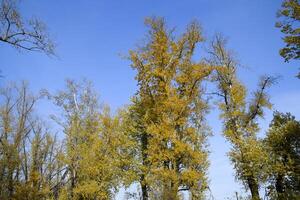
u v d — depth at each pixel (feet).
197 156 64.03
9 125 84.48
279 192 71.10
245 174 69.51
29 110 88.02
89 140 80.23
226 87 74.59
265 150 72.43
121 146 76.69
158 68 69.26
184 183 65.26
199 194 63.36
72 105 85.51
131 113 79.10
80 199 78.28
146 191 72.13
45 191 81.97
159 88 69.10
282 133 72.90
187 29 71.15
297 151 72.64
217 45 77.00
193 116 68.59
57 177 85.10
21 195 80.48
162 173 63.16
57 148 86.22
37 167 84.58
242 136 71.92
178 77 69.15
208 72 69.15
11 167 81.97
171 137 64.59
